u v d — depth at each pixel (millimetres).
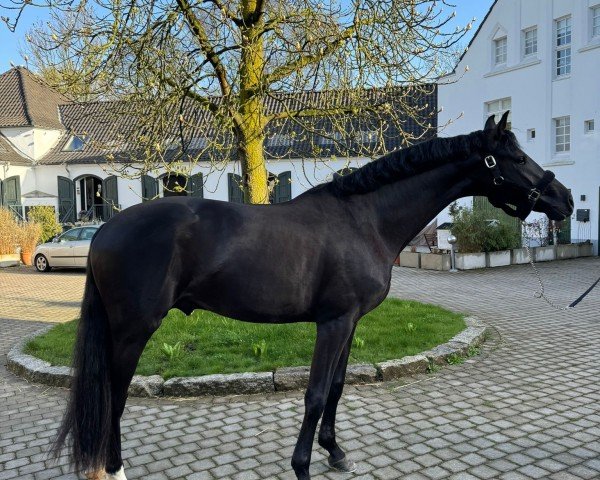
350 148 7715
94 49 6457
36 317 9578
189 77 6758
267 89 6859
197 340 6504
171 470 3623
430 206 3477
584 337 7305
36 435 4277
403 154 3410
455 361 6059
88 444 2871
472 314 8883
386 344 6273
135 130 7344
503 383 5359
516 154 3387
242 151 7605
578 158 19156
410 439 4055
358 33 6566
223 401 4926
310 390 3098
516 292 11438
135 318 2967
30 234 19859
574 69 19094
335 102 7512
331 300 3168
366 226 3326
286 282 3078
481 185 3494
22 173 32500
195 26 6645
